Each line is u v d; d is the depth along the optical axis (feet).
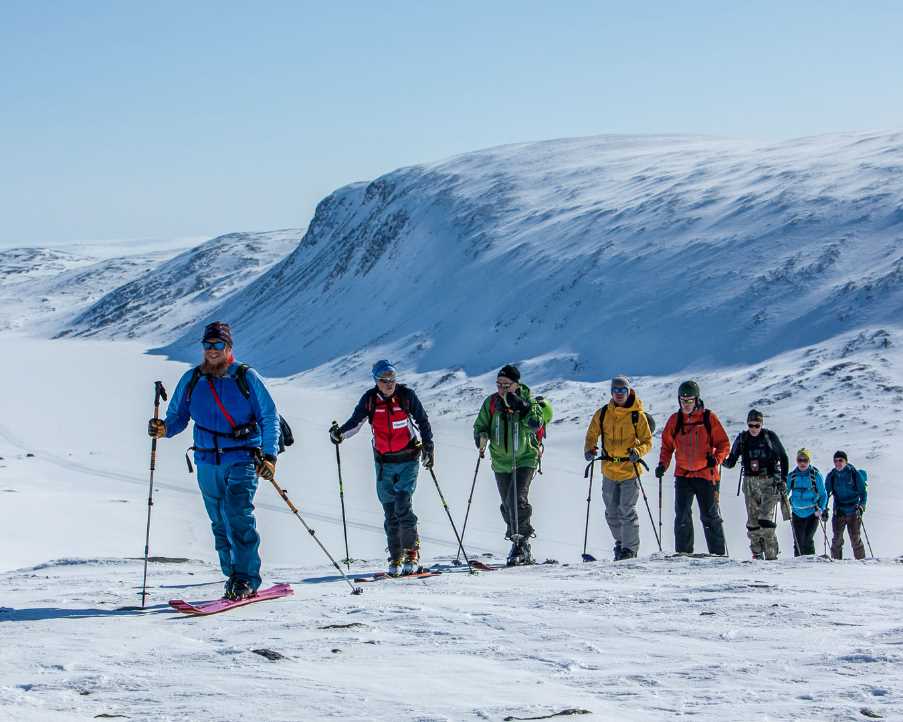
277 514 95.30
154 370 337.52
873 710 12.50
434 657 17.01
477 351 248.52
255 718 12.74
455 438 149.59
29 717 12.73
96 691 14.58
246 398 25.25
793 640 17.80
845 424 124.47
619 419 40.37
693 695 13.83
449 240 376.68
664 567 32.40
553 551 70.08
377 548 77.20
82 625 22.06
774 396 146.41
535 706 13.16
